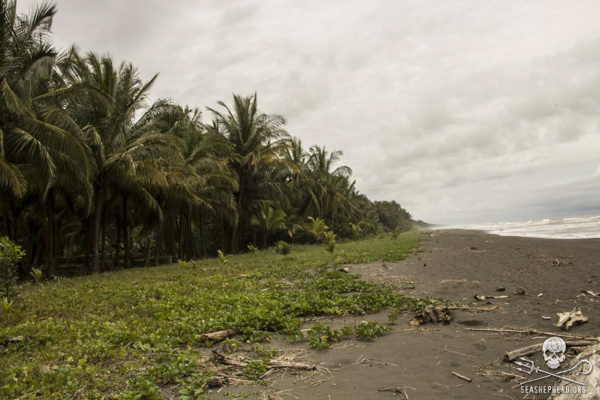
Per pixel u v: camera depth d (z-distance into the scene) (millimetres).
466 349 5145
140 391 4066
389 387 4047
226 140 25328
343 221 45438
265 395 4027
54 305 8859
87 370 4680
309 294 9273
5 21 12523
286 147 28656
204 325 6605
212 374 4574
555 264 13430
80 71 17188
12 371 4637
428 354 5023
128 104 18031
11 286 8977
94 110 17359
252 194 30375
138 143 17859
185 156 23375
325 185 41688
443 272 13203
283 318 6707
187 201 23234
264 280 13094
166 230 28359
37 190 17438
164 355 5211
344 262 17516
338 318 7371
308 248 29547
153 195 22078
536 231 47688
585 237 28812
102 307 8656
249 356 5242
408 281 11586
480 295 8734
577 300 7762
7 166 12070
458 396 3773
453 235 45406
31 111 13969
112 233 30422
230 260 20672
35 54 13031
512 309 7367
